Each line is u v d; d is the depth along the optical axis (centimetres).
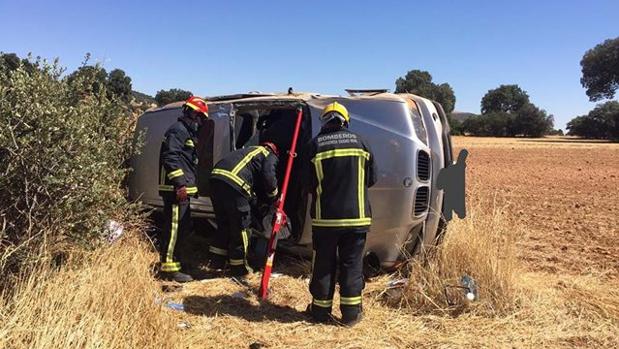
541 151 3994
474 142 6025
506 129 9100
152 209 629
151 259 560
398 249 522
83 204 421
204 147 598
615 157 3278
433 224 532
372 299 484
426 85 9344
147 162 642
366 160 443
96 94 554
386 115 527
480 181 1695
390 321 440
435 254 508
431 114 547
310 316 450
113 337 341
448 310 452
